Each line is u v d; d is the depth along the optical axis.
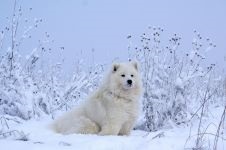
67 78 11.66
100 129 7.07
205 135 6.17
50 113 9.34
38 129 6.88
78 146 5.07
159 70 8.73
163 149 5.02
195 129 7.58
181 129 7.74
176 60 8.93
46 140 5.69
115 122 6.89
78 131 6.90
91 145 5.06
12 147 4.67
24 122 8.04
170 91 8.55
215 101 10.87
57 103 9.89
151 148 5.02
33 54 9.93
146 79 8.56
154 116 8.20
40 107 9.30
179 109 8.51
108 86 7.02
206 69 9.70
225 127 7.48
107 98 6.94
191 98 9.20
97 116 6.98
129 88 6.90
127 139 5.70
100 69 11.23
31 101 8.72
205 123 8.30
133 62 7.27
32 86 9.23
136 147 5.13
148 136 6.21
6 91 8.81
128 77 6.88
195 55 8.95
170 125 8.14
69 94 10.38
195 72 8.91
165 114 8.40
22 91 8.81
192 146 5.21
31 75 9.91
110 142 5.28
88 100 7.18
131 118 7.12
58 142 5.50
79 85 10.56
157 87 8.62
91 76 11.01
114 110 6.89
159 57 8.87
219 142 5.52
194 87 9.62
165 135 6.45
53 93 10.04
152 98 8.36
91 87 10.72
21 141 5.23
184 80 8.60
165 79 8.66
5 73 9.09
